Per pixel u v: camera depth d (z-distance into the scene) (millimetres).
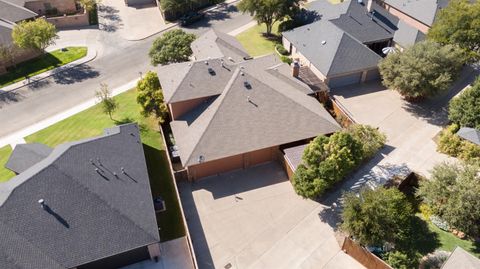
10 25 62656
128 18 74875
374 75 52406
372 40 56562
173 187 38062
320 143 34500
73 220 29500
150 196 32812
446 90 50094
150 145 42906
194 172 38281
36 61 61031
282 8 62438
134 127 39719
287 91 42719
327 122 40281
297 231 33969
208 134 37969
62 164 32156
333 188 37344
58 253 28109
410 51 45562
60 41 66750
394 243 31484
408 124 44719
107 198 31047
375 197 30562
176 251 32562
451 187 31484
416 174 37312
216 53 49438
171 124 41875
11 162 37844
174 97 40719
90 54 63000
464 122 40875
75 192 30688
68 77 57312
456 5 50406
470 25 48750
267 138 38469
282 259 31859
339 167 33469
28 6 72312
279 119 39594
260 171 39812
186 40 53281
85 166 32938
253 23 72500
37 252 27828
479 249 31266
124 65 60062
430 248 31734
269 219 35094
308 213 35469
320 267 31156
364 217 29734
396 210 31172
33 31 57562
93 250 28641
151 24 72625
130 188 32781
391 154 40469
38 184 30531
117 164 34406
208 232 34125
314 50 53656
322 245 32750
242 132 38438
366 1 61688
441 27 50719
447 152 39969
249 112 39500
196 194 37562
